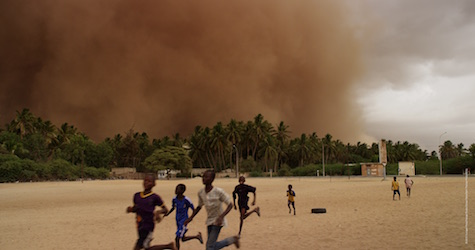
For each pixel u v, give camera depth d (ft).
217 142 347.97
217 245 20.83
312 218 46.55
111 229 42.14
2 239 36.63
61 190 131.54
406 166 265.75
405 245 28.27
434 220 41.09
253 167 353.72
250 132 361.30
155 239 34.68
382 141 192.44
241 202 34.63
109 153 350.43
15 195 105.81
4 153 248.73
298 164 408.26
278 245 29.63
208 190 21.33
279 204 67.77
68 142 327.67
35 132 306.14
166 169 322.96
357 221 42.34
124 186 166.50
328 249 27.61
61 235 38.47
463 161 258.57
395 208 55.06
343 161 442.09
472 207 52.70
